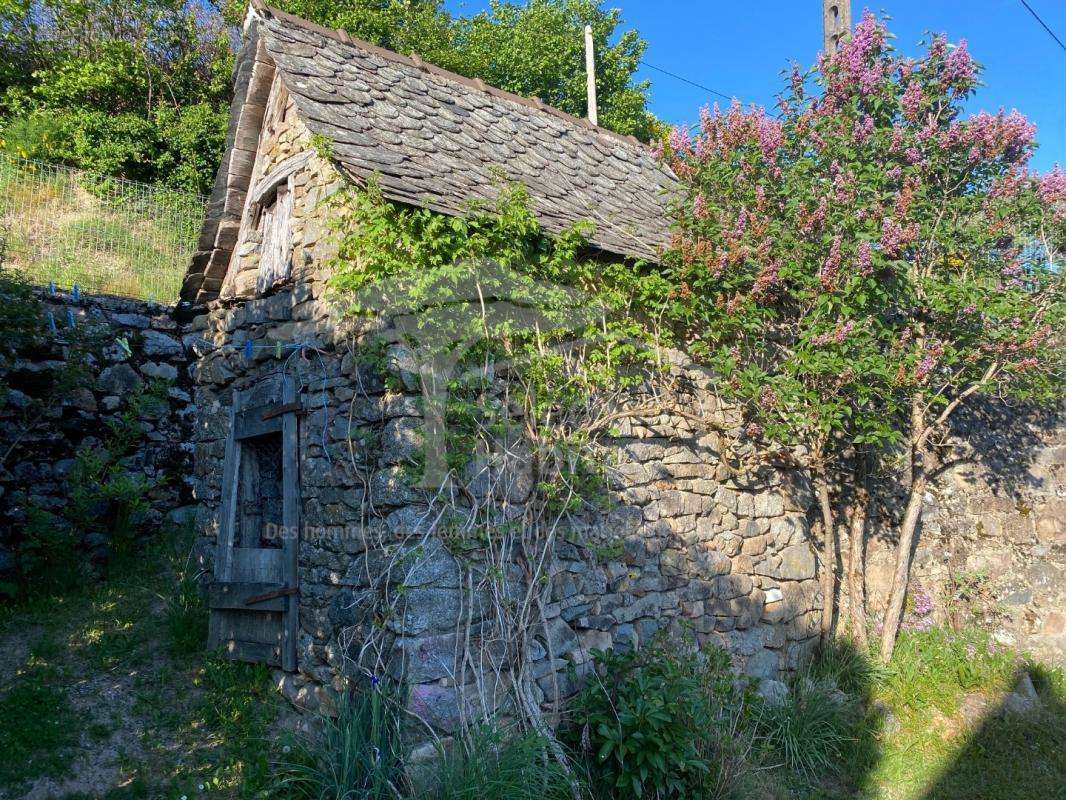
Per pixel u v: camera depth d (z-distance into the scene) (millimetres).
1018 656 7605
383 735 4355
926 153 7016
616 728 4910
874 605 8039
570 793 4586
